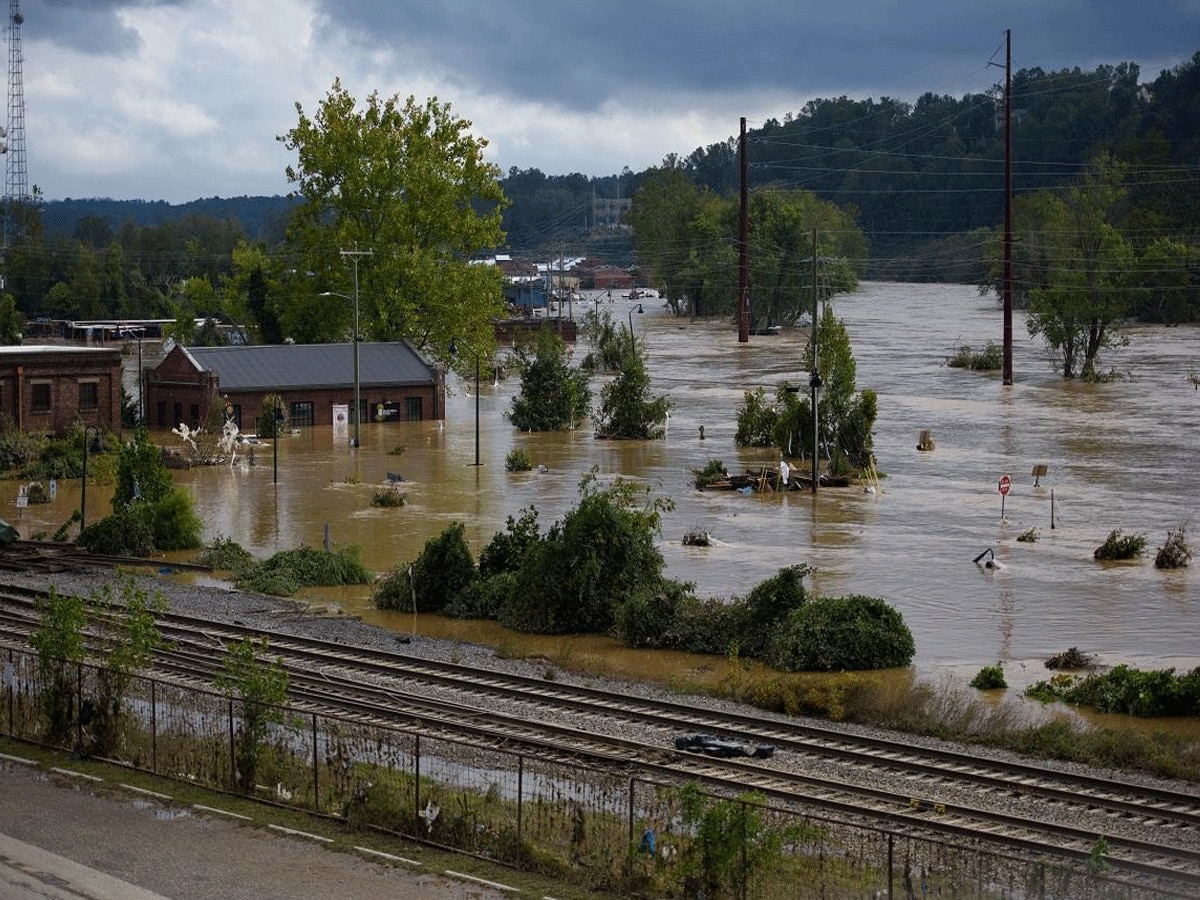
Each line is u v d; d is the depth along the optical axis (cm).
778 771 2708
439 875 2183
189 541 5516
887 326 19438
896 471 7469
